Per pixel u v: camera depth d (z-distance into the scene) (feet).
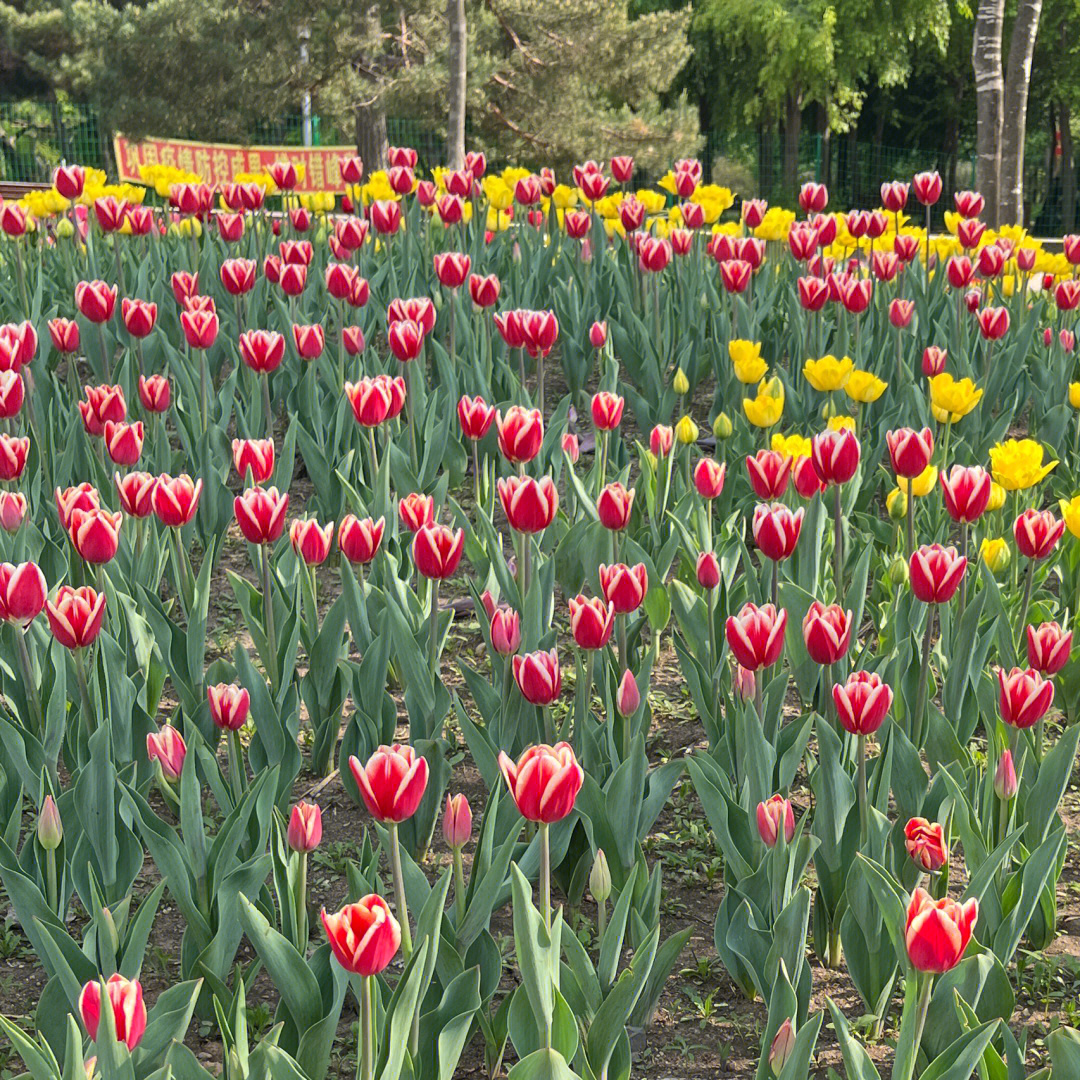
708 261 28.60
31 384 16.31
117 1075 6.13
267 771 9.09
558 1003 7.04
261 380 17.66
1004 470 13.00
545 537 16.22
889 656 11.51
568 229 23.67
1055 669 9.08
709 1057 8.86
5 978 9.60
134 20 73.05
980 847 8.94
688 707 13.85
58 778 11.39
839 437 11.40
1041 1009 9.34
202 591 11.87
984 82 41.57
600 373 23.43
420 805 10.95
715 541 14.69
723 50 127.85
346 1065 8.75
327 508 17.01
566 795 6.63
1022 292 25.58
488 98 75.87
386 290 25.35
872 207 142.92
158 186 31.12
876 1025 8.92
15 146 127.54
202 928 8.75
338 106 70.95
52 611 9.36
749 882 8.82
